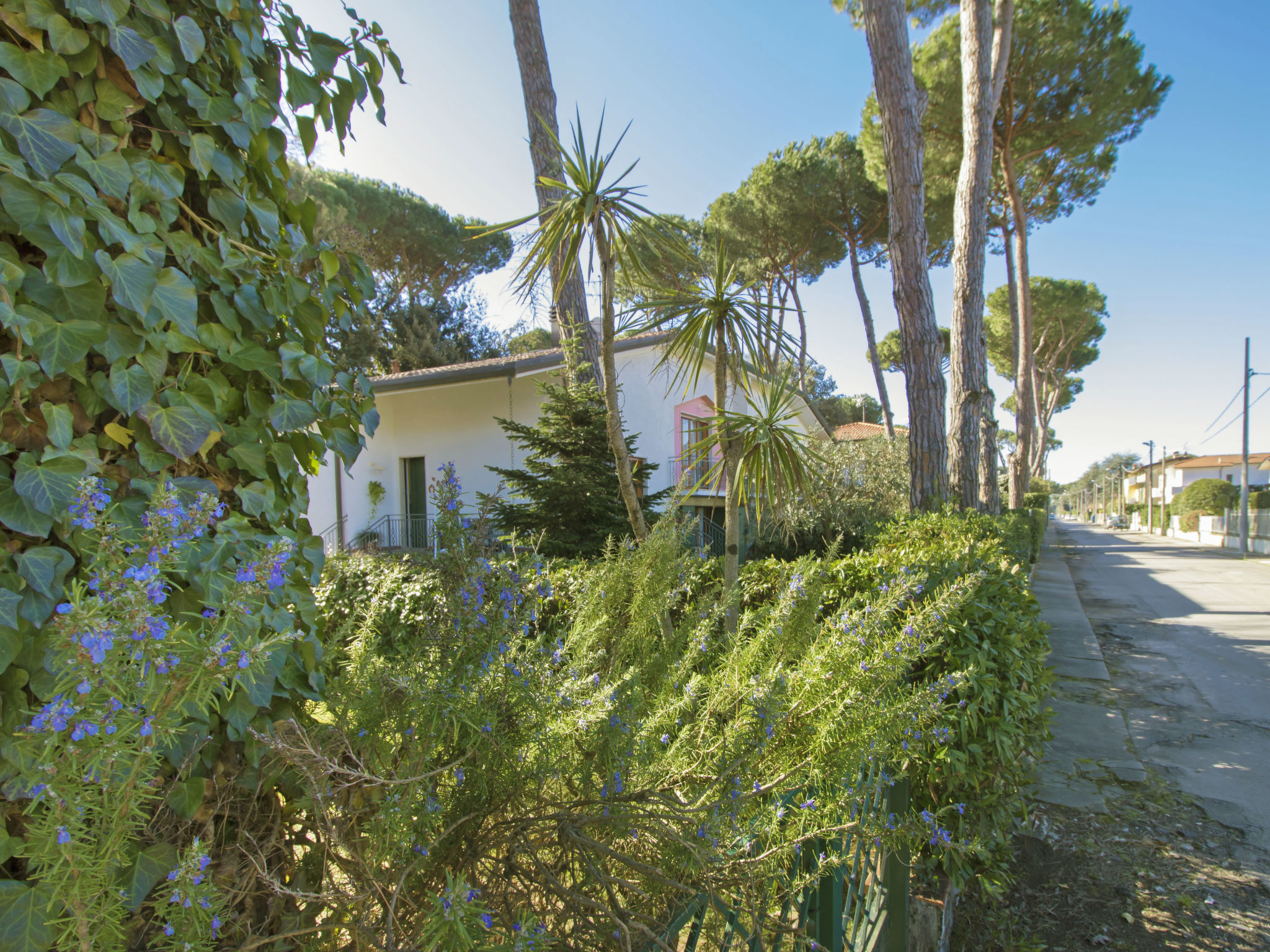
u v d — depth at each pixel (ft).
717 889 4.21
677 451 48.52
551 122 29.50
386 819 3.60
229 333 4.62
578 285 29.45
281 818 4.50
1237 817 14.76
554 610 11.32
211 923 3.11
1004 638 11.42
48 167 3.62
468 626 4.55
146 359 4.08
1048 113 59.06
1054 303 116.88
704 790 4.91
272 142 5.32
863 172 65.46
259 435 4.84
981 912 11.60
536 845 4.17
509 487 28.09
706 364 49.55
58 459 3.60
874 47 27.37
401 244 83.61
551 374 37.17
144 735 2.77
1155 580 61.57
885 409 72.79
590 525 27.14
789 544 33.14
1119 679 26.43
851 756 5.56
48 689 3.47
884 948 8.46
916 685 8.28
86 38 3.84
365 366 78.28
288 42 5.33
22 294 3.60
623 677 5.37
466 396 47.19
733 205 69.97
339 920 3.93
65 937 2.81
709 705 5.59
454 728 4.05
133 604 2.78
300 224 5.55
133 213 4.04
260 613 4.16
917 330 28.40
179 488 4.16
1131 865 12.94
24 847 2.92
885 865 8.41
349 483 47.91
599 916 3.92
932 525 23.22
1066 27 53.42
